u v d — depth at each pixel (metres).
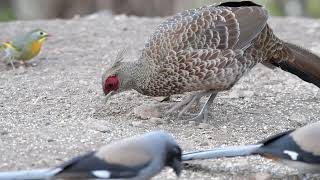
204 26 12.84
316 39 20.08
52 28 20.89
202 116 13.59
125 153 9.60
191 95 13.69
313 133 10.43
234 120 13.68
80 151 11.74
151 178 10.34
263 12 13.20
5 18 30.17
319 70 13.63
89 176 9.41
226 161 11.59
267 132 13.12
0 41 17.33
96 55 17.98
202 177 11.03
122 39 19.61
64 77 15.96
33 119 13.27
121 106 14.14
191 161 11.41
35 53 16.83
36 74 16.20
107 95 13.38
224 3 13.42
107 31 20.55
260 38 13.19
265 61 13.66
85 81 15.66
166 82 12.95
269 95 15.22
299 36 20.41
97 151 9.66
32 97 14.52
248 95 15.12
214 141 12.52
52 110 13.80
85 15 26.53
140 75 13.12
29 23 21.59
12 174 9.37
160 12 26.58
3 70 16.61
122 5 26.58
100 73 16.38
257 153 10.57
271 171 11.29
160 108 13.94
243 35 12.91
